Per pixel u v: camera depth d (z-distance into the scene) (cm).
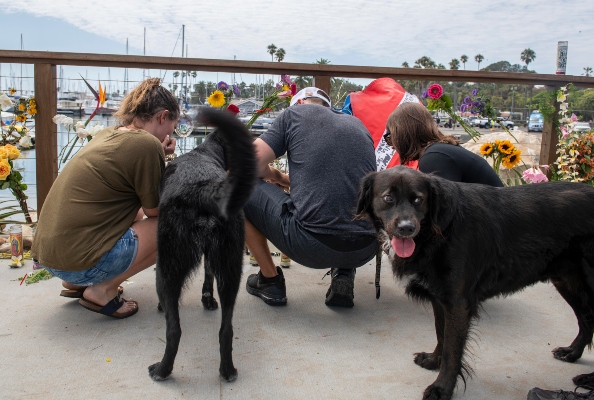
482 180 314
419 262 233
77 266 288
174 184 249
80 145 525
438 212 226
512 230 246
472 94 500
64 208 287
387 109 420
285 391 242
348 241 306
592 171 480
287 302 354
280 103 460
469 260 232
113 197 293
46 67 452
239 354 279
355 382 252
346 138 306
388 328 316
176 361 268
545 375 263
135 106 306
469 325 237
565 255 251
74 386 241
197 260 245
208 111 211
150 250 311
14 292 354
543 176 433
